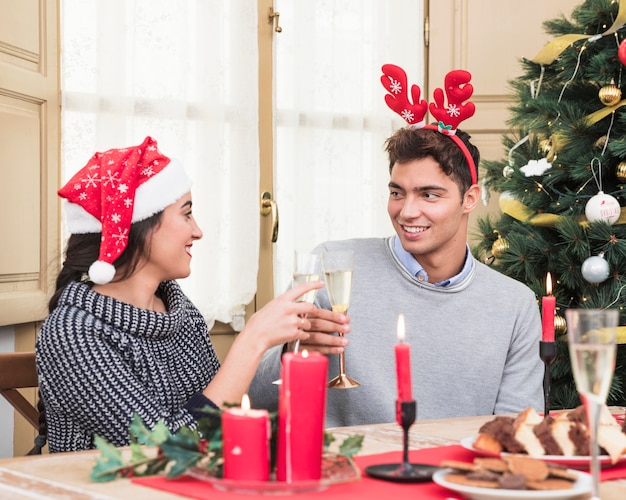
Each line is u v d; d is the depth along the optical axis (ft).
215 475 3.20
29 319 8.55
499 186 9.33
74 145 9.22
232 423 3.09
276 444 3.25
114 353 4.99
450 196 5.99
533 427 3.63
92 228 5.31
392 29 11.36
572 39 8.71
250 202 10.34
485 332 6.15
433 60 11.58
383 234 11.26
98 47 9.32
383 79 6.32
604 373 2.91
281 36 10.85
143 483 3.29
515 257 8.91
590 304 8.52
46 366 4.92
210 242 10.07
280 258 10.80
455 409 6.10
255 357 4.83
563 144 8.95
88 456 3.91
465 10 11.52
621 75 8.73
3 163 8.25
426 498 3.07
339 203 11.05
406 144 6.01
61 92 9.16
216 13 10.07
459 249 6.24
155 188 5.27
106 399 4.83
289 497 3.05
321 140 10.99
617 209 8.38
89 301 5.12
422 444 4.15
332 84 10.98
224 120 10.27
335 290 5.17
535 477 3.07
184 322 5.79
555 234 9.25
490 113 11.51
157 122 9.75
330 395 6.16
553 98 9.17
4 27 8.33
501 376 6.19
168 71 9.78
